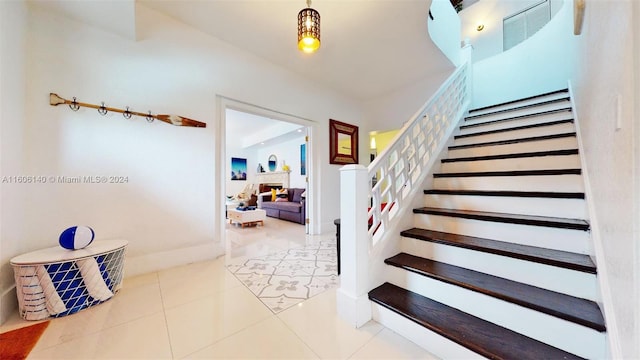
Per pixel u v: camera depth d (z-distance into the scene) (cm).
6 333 132
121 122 213
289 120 354
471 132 299
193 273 223
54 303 147
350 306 142
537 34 330
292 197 600
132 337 131
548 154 188
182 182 247
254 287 194
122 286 193
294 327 140
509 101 335
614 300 83
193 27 255
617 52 85
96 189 201
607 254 94
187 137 251
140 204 222
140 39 223
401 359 114
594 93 127
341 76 371
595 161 123
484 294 118
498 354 96
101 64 204
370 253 153
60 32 188
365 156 474
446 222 175
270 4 221
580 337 93
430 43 283
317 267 240
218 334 134
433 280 138
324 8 225
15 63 161
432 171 230
